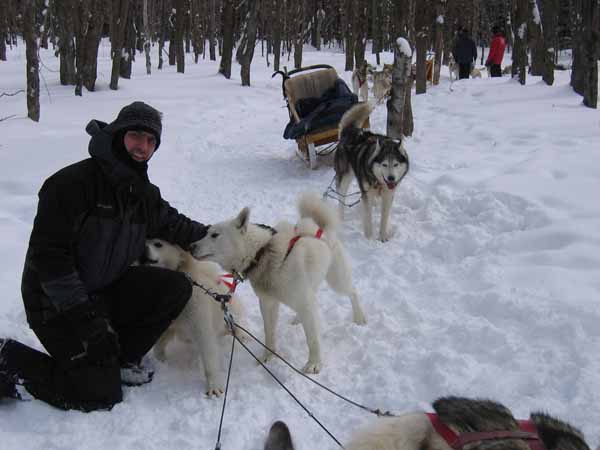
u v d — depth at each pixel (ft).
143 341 10.46
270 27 80.89
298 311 11.22
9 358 9.23
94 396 9.44
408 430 5.67
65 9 48.88
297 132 26.43
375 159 18.04
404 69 23.98
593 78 34.83
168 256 11.23
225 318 10.93
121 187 9.41
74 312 8.85
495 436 5.43
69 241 8.92
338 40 134.62
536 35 58.75
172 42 79.46
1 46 81.10
